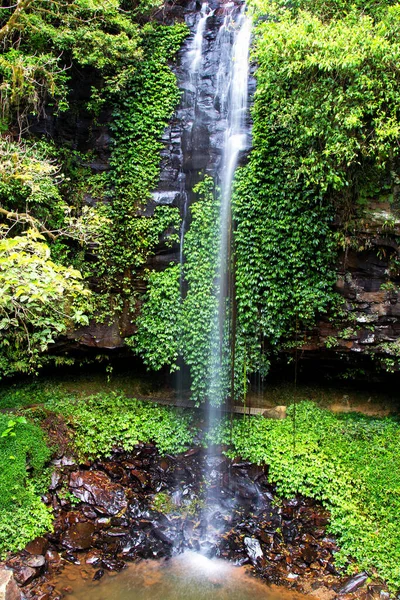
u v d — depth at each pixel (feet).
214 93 36.06
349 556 22.79
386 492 24.12
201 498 27.48
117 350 34.58
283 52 25.63
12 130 31.99
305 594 21.09
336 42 24.23
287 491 26.02
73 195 33.65
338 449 27.71
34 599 19.65
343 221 28.86
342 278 29.68
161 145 34.30
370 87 24.77
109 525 24.82
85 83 34.30
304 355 32.07
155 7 36.78
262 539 24.30
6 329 31.01
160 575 22.25
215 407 32.22
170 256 33.55
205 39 37.60
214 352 31.68
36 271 18.81
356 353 30.71
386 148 25.46
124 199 33.27
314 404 33.60
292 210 29.50
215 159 33.88
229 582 21.90
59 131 34.14
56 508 24.77
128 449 29.76
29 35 31.42
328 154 25.72
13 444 25.17
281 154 29.86
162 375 36.88
